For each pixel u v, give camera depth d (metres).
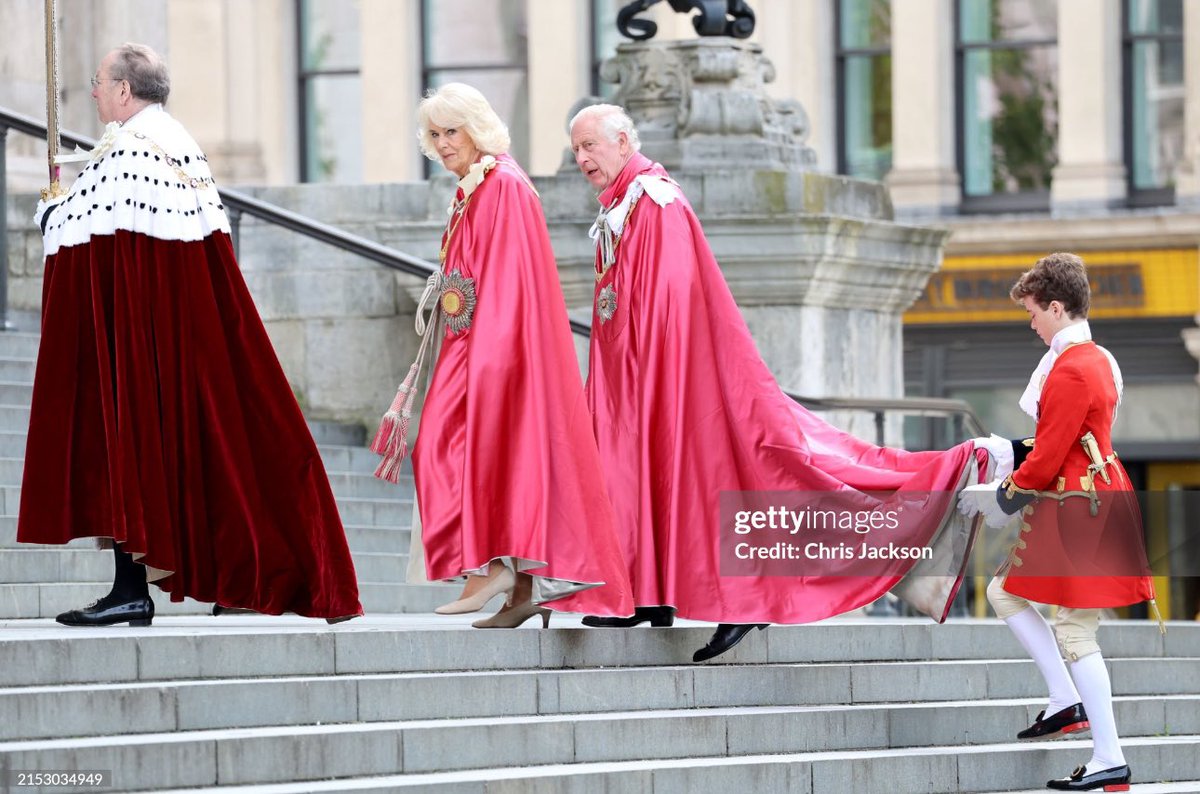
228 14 53.41
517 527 15.77
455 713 15.15
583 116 16.83
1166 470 48.28
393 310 26.45
